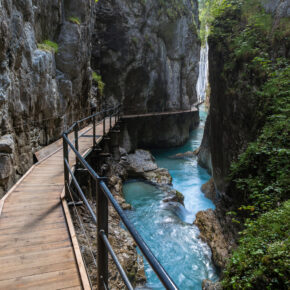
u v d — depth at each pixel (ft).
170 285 2.35
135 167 44.83
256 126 22.41
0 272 7.23
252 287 11.44
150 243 24.80
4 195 13.62
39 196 13.26
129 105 68.44
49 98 25.61
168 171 47.19
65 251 8.37
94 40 59.26
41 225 10.11
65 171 12.59
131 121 65.05
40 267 7.50
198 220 28.12
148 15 66.49
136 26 63.72
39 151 22.67
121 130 60.90
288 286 10.25
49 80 25.67
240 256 13.12
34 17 23.72
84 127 39.88
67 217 10.63
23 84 19.70
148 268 21.17
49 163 20.08
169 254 23.31
